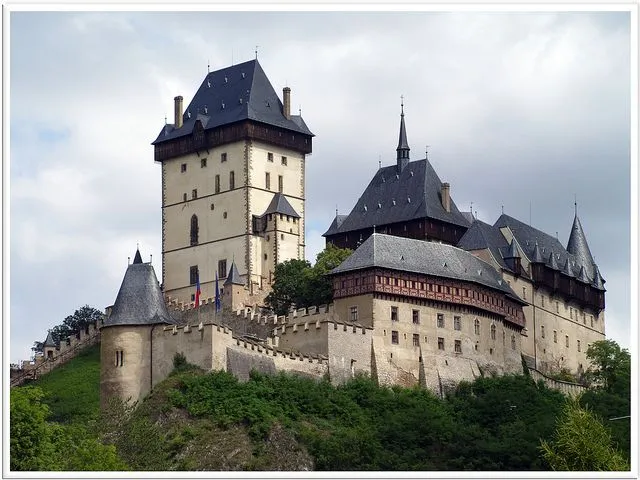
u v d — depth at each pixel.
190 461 194.25
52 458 189.38
